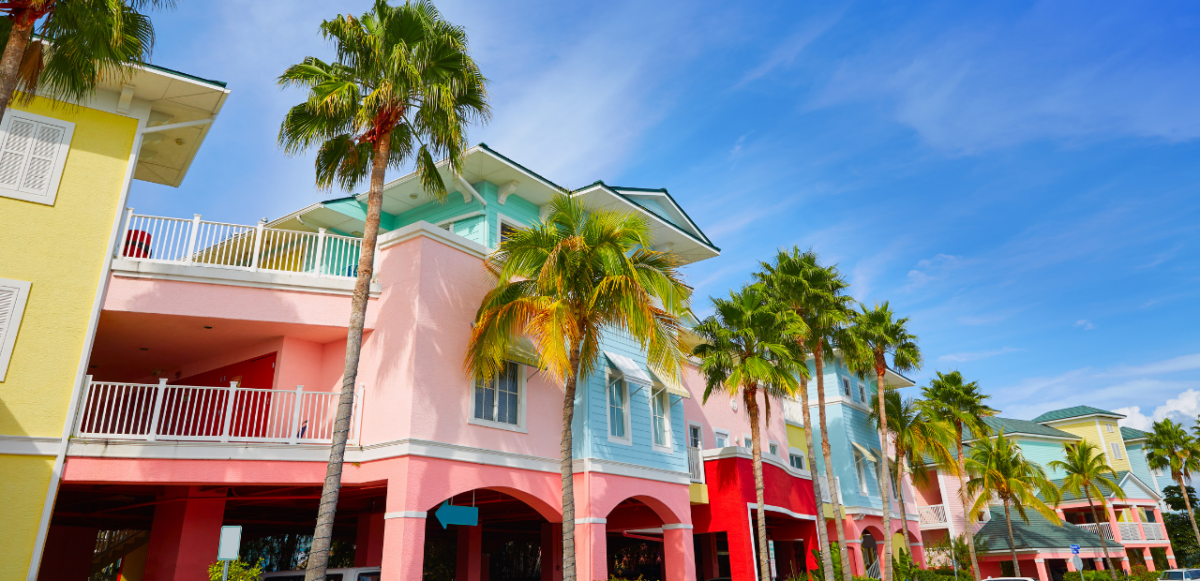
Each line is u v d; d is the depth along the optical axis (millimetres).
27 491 12703
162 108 16312
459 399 16016
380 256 17234
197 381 19125
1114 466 57719
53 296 13992
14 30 10227
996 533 43750
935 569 38438
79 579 19734
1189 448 51531
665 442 21953
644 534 25391
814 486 23859
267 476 14320
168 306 15094
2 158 14297
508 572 30766
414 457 14555
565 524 14336
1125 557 42750
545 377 18594
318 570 11578
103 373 19953
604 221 15703
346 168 15688
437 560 28047
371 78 14422
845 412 36344
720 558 33500
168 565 15039
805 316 25406
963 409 39438
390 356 15836
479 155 22094
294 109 14305
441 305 16266
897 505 38562
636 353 22391
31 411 13156
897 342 30156
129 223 15398
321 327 16500
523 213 24719
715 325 22875
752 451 23188
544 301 15445
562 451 14734
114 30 11141
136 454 13547
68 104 15094
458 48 14711
